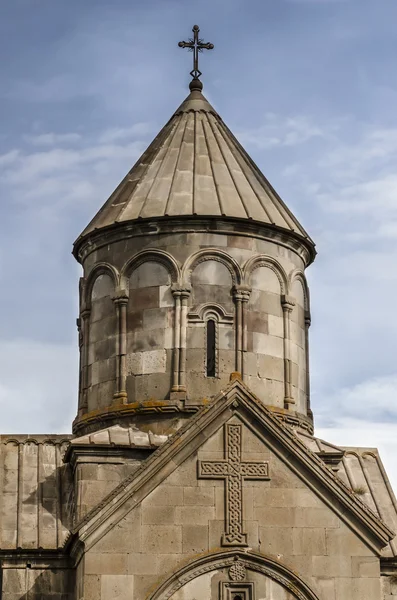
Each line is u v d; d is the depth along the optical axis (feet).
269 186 149.69
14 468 139.74
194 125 152.25
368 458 146.92
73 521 131.54
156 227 139.74
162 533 119.75
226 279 138.62
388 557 131.34
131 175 148.77
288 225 143.23
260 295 139.64
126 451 131.85
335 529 121.70
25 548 130.31
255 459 122.42
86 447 131.13
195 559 119.24
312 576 120.37
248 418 123.03
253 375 136.67
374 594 120.57
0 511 134.21
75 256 149.07
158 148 150.71
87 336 142.82
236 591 119.44
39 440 143.64
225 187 143.64
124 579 118.21
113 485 131.03
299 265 145.18
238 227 139.95
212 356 136.46
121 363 137.28
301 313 144.46
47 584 130.21
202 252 138.62
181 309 136.77
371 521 121.90
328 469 122.52
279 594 119.85
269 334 138.92
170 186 143.54
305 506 121.90
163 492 120.57
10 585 129.70
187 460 121.60
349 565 120.98
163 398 134.92
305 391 143.43
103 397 138.51
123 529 119.24
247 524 120.88
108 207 145.18
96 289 142.61
